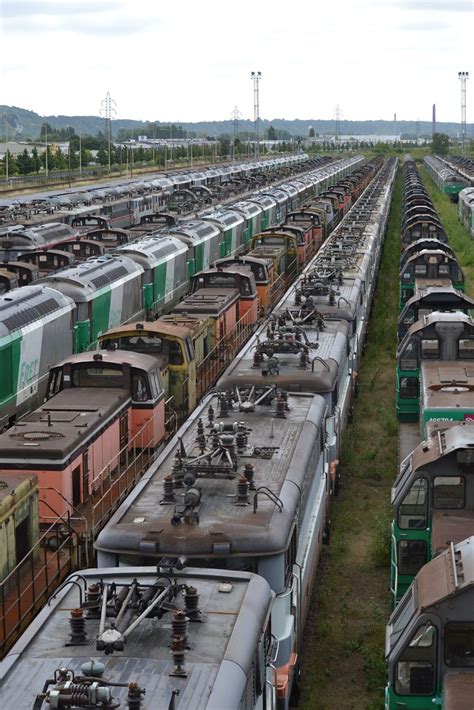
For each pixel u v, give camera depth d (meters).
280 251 55.59
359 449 33.22
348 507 28.41
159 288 47.97
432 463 18.70
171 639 11.90
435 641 13.89
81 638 12.06
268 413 21.84
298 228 62.59
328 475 24.66
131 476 24.91
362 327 43.47
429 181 175.88
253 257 50.78
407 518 19.11
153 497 16.81
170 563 13.72
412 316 39.12
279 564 15.28
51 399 24.97
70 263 46.97
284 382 24.44
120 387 26.08
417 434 33.56
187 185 110.94
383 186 120.06
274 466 18.23
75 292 36.62
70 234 57.34
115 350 27.78
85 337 36.78
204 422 21.08
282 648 15.49
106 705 10.42
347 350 32.47
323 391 24.59
